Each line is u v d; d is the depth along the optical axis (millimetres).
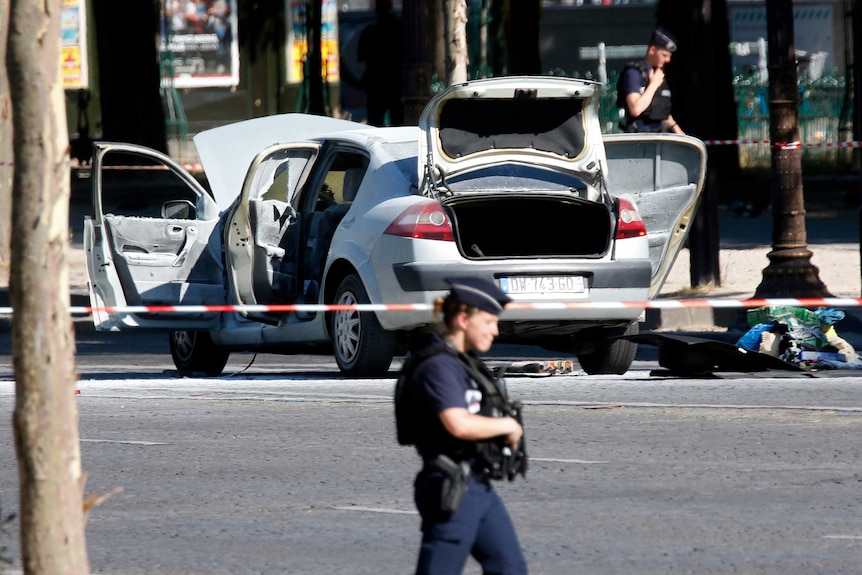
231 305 49531
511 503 27469
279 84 173500
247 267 47938
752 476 29703
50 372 14734
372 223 44531
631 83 58344
